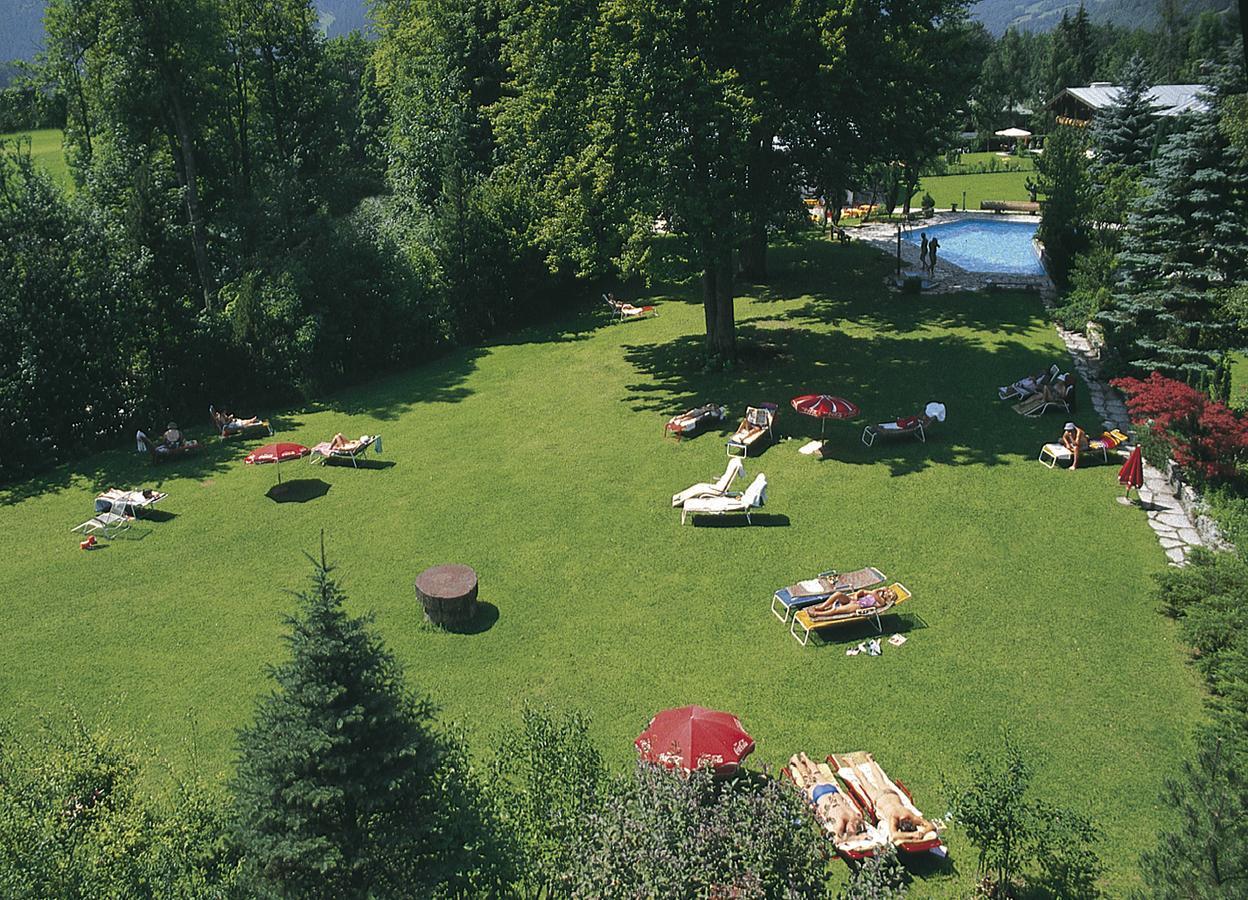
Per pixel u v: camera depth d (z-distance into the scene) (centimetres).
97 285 2769
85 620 1823
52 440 2683
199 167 3947
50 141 7825
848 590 1719
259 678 1622
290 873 965
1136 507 2031
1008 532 1961
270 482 2430
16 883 928
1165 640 1602
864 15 2741
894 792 1236
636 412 2748
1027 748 1368
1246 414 2117
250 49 4219
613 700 1521
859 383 2820
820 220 5294
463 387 3108
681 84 2559
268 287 3128
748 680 1555
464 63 4319
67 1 3700
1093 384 2711
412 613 1795
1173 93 6850
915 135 2855
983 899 1123
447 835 1005
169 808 1170
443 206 3638
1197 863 866
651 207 2627
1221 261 2566
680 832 950
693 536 2025
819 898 962
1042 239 4106
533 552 1998
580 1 2792
